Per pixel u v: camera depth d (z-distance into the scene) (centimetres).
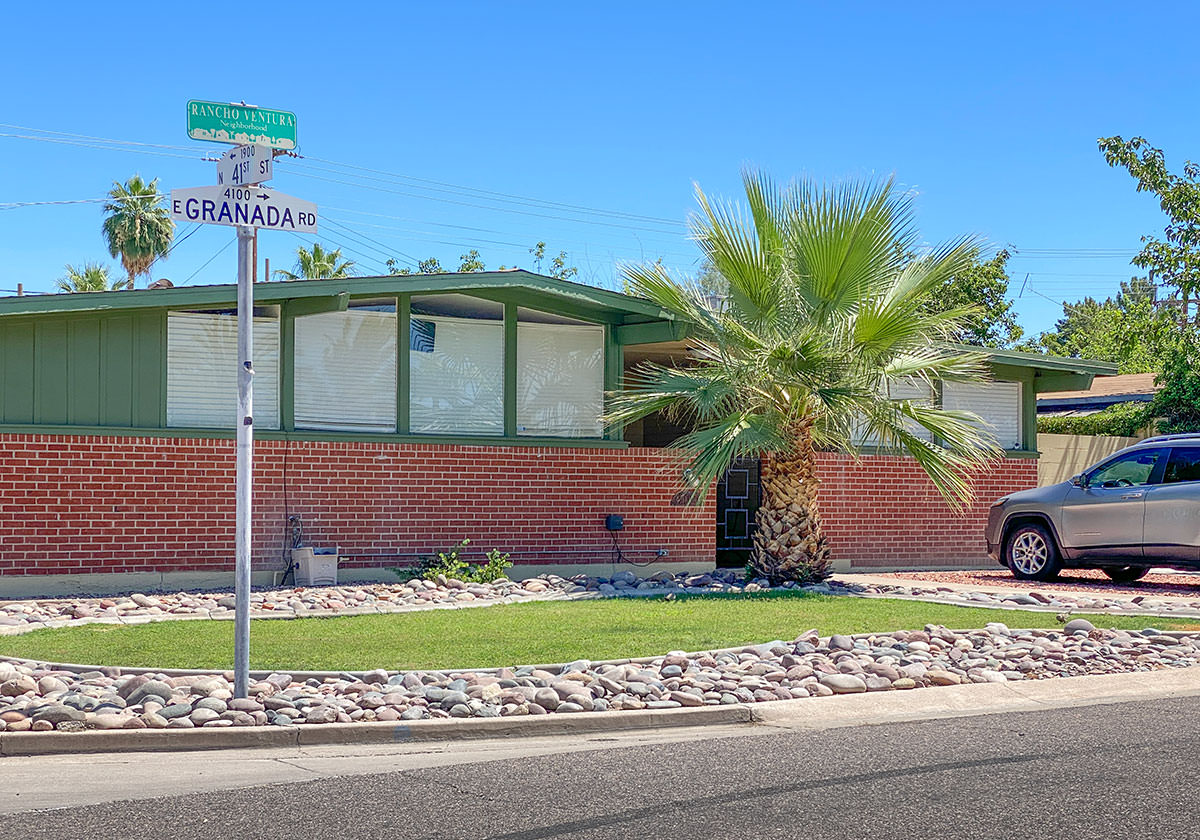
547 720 781
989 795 598
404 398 1560
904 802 587
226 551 1442
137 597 1273
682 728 800
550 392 1675
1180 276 2388
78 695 811
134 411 1401
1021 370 2028
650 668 947
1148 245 2431
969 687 915
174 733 728
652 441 2153
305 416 1507
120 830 543
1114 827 543
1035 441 2039
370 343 1552
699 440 1463
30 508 1343
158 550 1404
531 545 1633
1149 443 1605
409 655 988
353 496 1518
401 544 1545
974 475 1972
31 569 1341
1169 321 2530
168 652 991
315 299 1465
